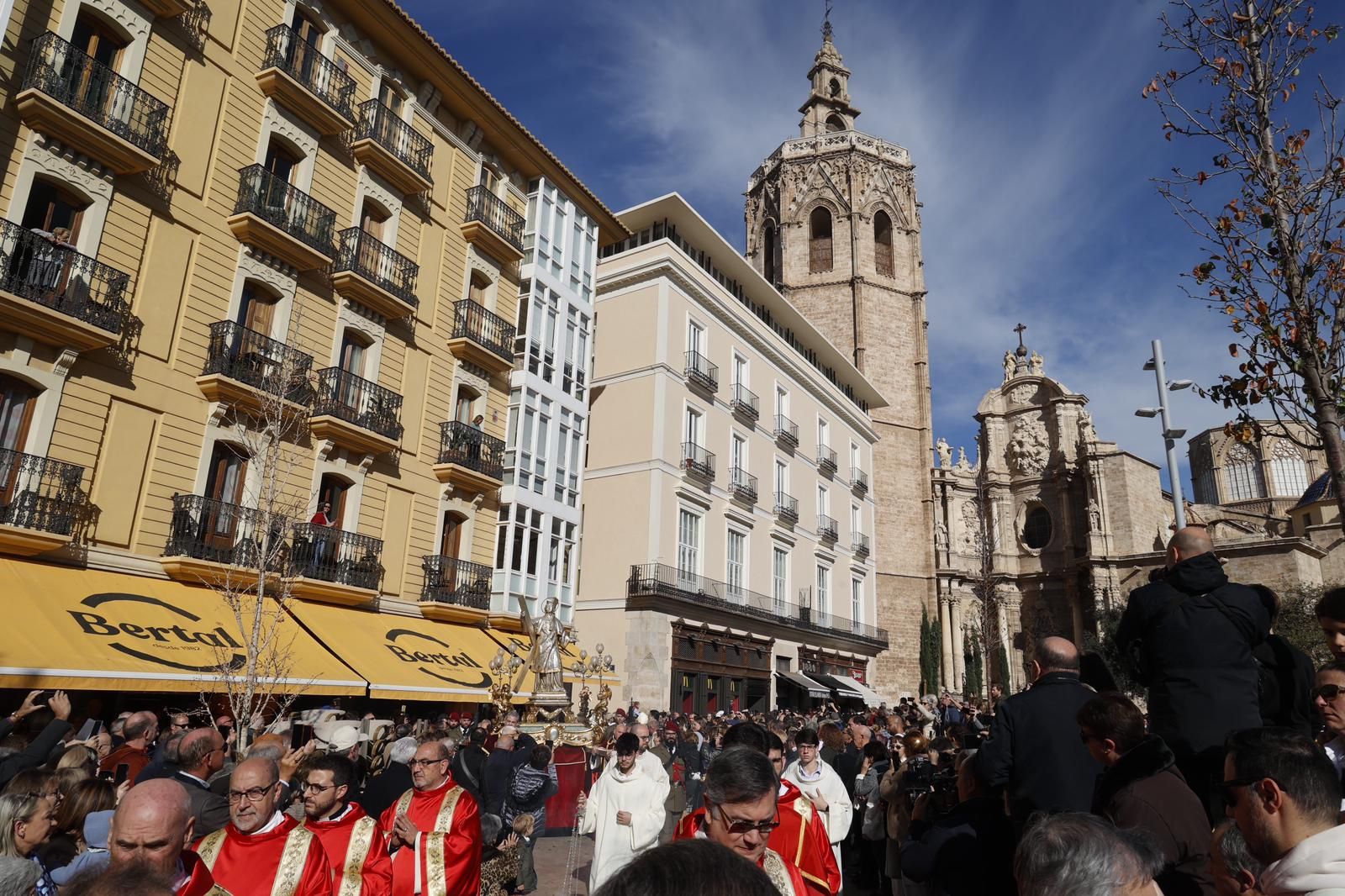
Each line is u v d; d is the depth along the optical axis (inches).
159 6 748.6
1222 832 139.5
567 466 1212.5
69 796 220.1
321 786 208.1
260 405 796.0
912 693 2251.5
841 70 3083.2
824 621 1756.9
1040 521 2508.6
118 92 714.8
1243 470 3051.2
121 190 716.7
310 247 857.5
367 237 934.4
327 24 927.7
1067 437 2453.2
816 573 1763.0
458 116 1112.2
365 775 442.3
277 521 729.0
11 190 641.0
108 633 613.6
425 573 968.9
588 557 1362.0
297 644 746.2
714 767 147.9
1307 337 386.3
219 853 189.6
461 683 844.0
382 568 904.3
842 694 1651.1
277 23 874.1
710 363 1512.1
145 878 93.0
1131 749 170.7
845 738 446.6
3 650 543.5
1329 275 387.9
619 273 1472.7
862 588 1973.4
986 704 1488.7
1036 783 195.3
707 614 1352.1
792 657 1595.7
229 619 714.8
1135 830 116.8
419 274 1013.8
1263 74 409.7
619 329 1459.2
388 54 1014.4
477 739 479.8
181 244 759.7
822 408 1897.1
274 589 775.1
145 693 684.7
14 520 616.4
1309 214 396.5
